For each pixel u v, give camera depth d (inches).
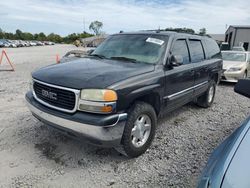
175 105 164.2
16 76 400.2
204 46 215.2
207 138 160.9
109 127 108.3
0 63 596.4
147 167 122.9
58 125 115.5
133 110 121.0
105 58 160.4
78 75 119.4
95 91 107.3
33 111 130.4
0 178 110.0
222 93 315.9
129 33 181.2
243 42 1250.6
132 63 144.2
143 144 132.2
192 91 185.3
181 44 172.9
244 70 373.1
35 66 553.0
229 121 197.3
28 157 128.0
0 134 154.3
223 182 52.8
